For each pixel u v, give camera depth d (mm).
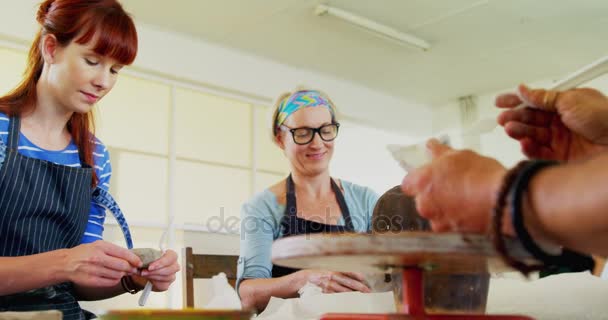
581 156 625
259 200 1779
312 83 6160
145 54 4941
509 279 1060
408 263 623
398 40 5359
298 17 4965
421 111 7227
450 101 7145
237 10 4820
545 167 463
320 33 5262
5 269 1038
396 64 6008
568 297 918
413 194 555
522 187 456
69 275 1056
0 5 4195
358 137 6621
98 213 1419
